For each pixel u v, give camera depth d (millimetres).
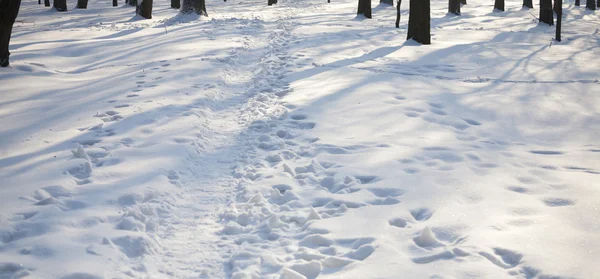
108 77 11555
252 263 4156
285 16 26812
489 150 7051
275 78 11539
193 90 10039
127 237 4492
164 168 6148
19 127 7785
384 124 8086
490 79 12016
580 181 5789
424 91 10438
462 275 3801
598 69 13469
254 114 8695
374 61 13867
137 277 3979
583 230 4461
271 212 5090
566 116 9047
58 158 6359
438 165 6332
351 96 9734
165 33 18891
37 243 4281
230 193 5691
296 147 7098
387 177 5926
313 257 4188
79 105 9070
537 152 7113
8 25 11961
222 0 46031
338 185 5766
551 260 3924
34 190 5383
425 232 4344
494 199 5227
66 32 19812
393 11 32219
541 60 14648
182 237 4719
